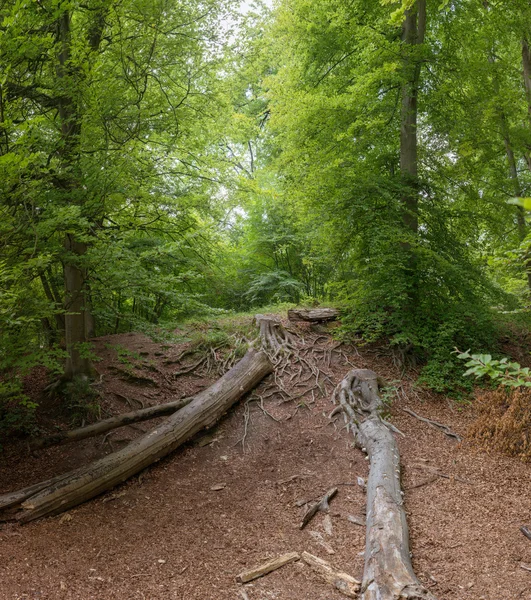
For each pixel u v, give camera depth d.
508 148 11.52
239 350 10.20
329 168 9.88
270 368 9.38
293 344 10.39
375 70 9.40
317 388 9.02
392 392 8.81
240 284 17.05
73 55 6.21
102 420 7.41
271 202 16.78
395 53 9.66
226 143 11.22
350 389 8.61
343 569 4.50
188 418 7.38
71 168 6.39
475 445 7.19
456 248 10.49
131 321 7.49
